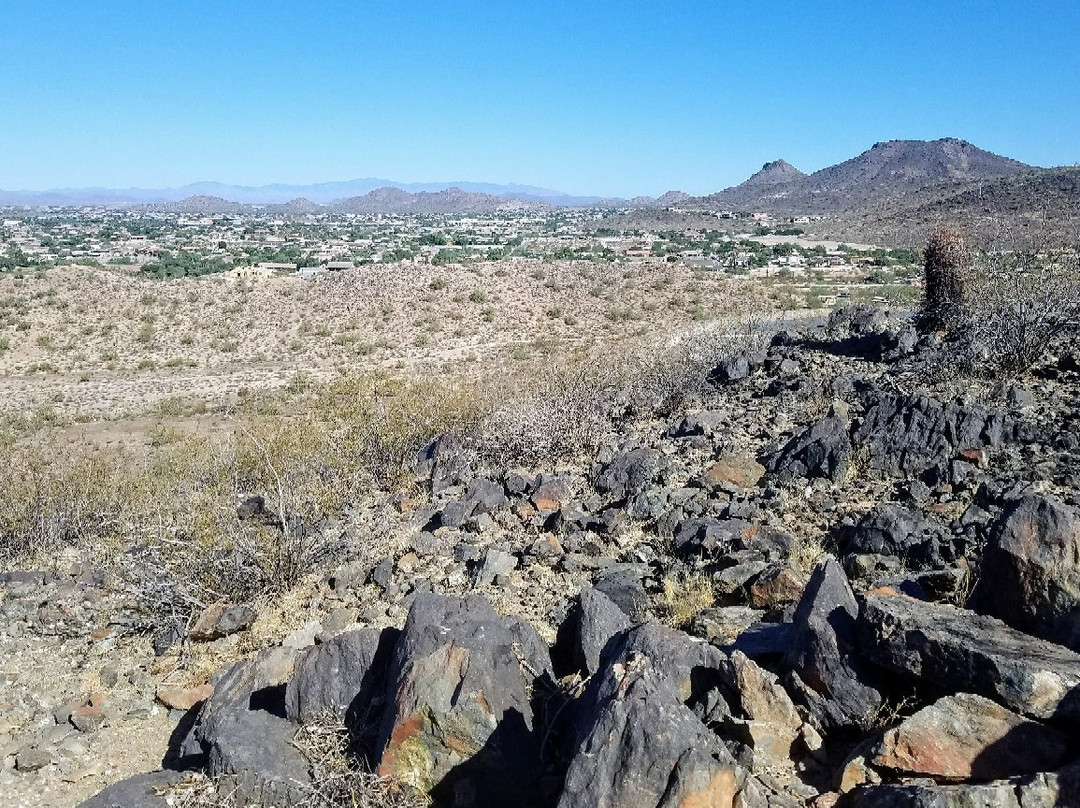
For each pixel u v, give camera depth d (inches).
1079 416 371.6
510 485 392.2
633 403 569.9
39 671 274.2
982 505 282.8
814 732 162.9
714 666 179.6
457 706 164.9
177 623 288.2
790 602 224.8
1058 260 601.0
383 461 498.9
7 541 428.1
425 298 1876.2
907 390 462.6
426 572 313.0
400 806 162.7
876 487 329.1
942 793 128.5
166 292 1937.7
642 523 331.3
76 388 1317.7
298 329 1700.3
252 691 215.5
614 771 140.3
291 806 171.9
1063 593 163.2
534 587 284.8
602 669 181.0
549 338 1625.2
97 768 218.8
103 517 458.3
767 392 551.2
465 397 585.6
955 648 153.6
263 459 498.9
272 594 307.6
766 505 324.8
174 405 1139.9
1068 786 124.5
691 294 1946.4
